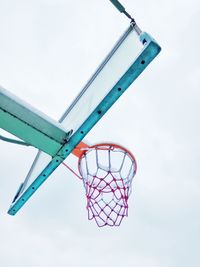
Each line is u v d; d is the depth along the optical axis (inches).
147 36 75.8
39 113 88.8
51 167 100.7
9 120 87.0
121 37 94.1
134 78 78.7
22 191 120.7
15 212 121.3
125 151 112.7
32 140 91.7
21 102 86.2
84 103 98.3
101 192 114.0
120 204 113.0
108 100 82.0
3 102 84.0
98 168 112.8
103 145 110.5
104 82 91.0
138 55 75.6
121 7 88.2
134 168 117.0
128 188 114.5
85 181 113.1
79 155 112.2
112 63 93.0
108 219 112.0
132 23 89.7
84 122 85.9
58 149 93.3
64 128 92.5
